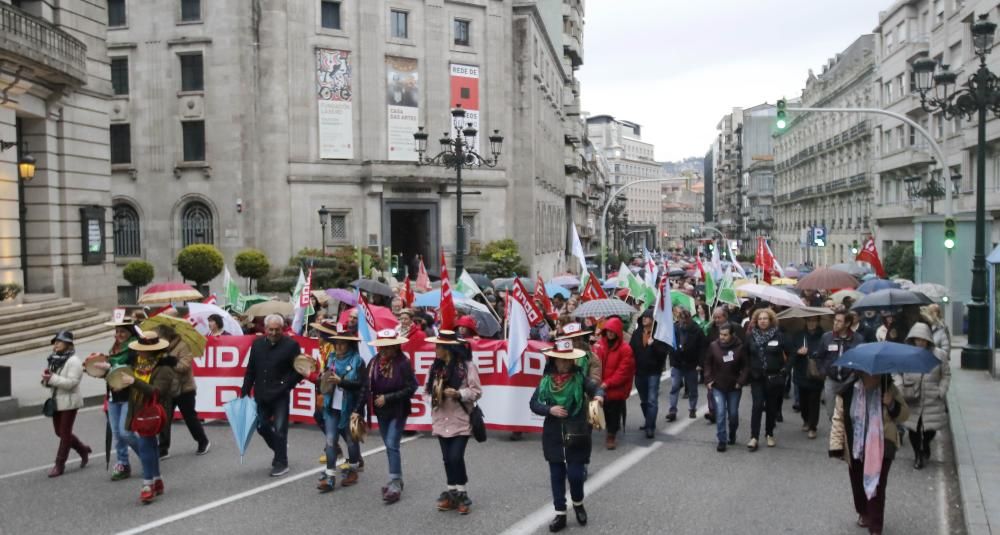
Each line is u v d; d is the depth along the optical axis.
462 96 47.53
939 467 10.83
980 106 18.33
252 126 41.62
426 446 11.97
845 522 8.45
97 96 28.36
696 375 14.23
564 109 74.06
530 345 12.47
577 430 8.21
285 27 42.16
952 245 21.45
